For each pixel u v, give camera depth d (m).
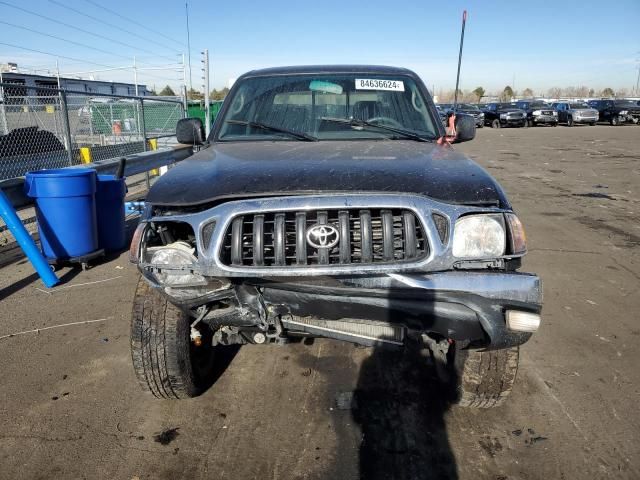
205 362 3.25
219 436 2.82
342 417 2.96
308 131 3.67
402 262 2.29
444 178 2.50
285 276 2.29
